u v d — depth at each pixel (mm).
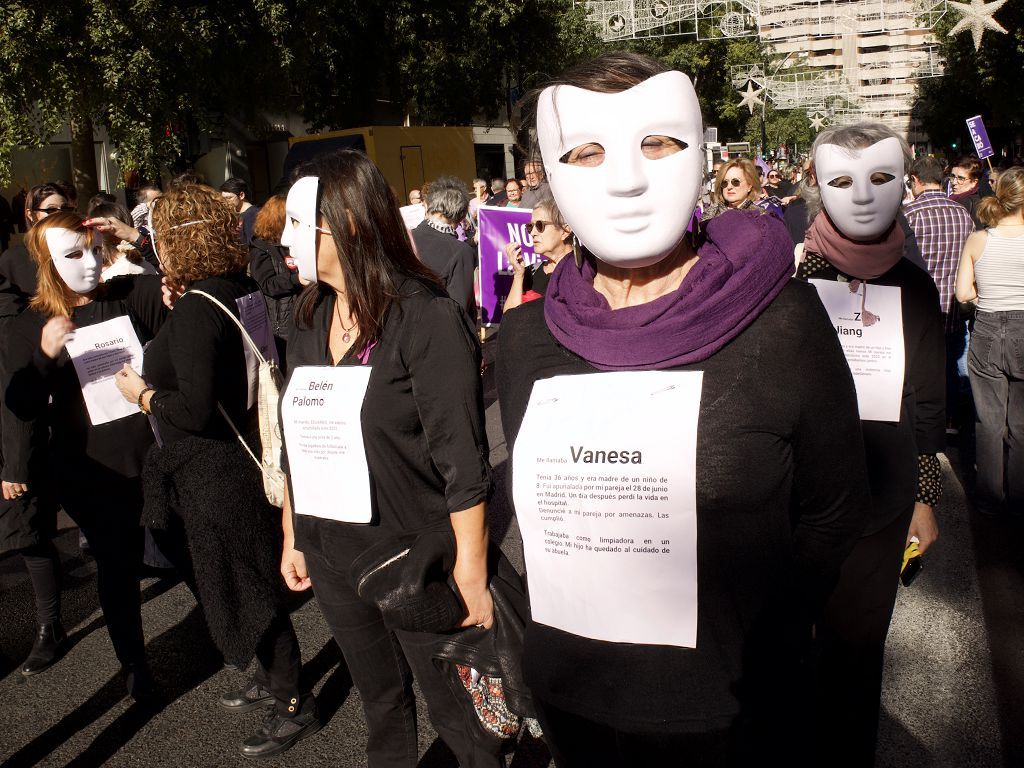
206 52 12898
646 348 1302
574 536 1359
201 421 2521
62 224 2832
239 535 2660
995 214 4395
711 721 1323
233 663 2674
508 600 1953
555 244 3996
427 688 2109
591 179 1327
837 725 2322
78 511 2975
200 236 2600
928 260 5484
